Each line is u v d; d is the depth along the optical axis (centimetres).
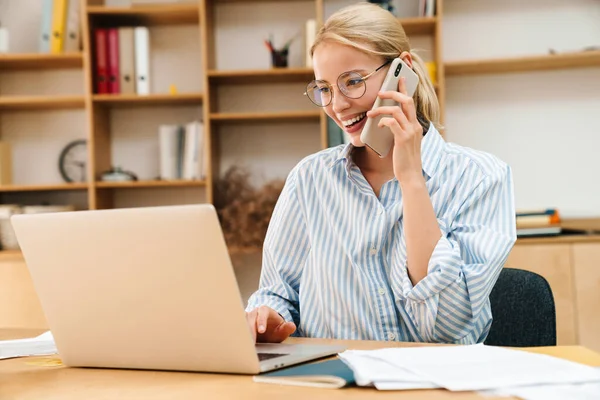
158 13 357
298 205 165
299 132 372
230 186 360
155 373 107
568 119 358
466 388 86
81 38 368
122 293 104
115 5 379
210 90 357
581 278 305
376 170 159
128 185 351
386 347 121
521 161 360
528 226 312
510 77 361
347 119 149
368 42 146
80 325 111
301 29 371
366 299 149
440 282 130
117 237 102
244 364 100
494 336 156
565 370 92
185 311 101
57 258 108
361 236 150
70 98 354
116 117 381
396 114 134
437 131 156
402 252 144
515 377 89
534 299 152
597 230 308
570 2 359
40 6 384
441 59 334
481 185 146
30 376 110
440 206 146
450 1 362
